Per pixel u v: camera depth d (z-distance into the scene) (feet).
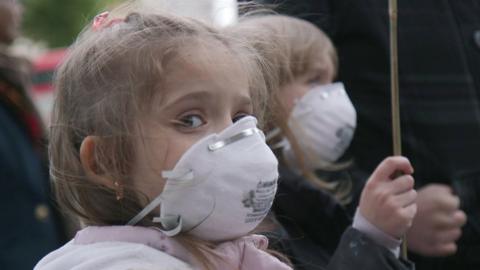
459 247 8.52
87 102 5.16
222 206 4.94
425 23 8.56
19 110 10.98
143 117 5.01
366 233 6.33
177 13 5.62
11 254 10.44
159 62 5.00
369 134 8.43
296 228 7.27
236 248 5.20
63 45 54.29
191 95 4.98
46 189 10.88
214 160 4.91
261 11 7.63
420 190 8.23
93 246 5.06
